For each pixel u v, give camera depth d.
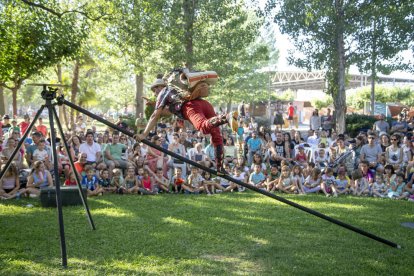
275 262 4.94
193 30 17.39
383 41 16.23
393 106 26.02
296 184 9.95
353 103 35.19
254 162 10.60
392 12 15.51
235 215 7.34
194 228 6.39
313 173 10.04
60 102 5.00
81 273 4.52
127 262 4.88
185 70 4.23
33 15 14.05
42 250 5.28
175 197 9.12
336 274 4.60
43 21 14.06
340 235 6.20
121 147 10.47
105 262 4.86
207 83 4.23
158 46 17.19
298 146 12.02
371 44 16.53
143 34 16.31
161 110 4.32
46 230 6.18
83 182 9.11
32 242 5.58
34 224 6.50
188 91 4.18
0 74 14.32
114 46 18.11
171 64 17.80
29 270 4.59
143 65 18.23
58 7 15.21
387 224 6.93
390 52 16.31
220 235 6.05
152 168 10.04
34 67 14.48
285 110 33.56
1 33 13.55
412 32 15.85
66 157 10.12
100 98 38.91
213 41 18.00
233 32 18.20
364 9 15.48
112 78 33.94
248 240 5.83
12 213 7.24
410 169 9.96
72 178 9.06
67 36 14.38
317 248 5.53
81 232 6.10
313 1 15.34
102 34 17.06
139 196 9.14
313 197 9.36
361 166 10.05
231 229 6.38
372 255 5.29
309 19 15.67
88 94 29.94
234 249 5.42
